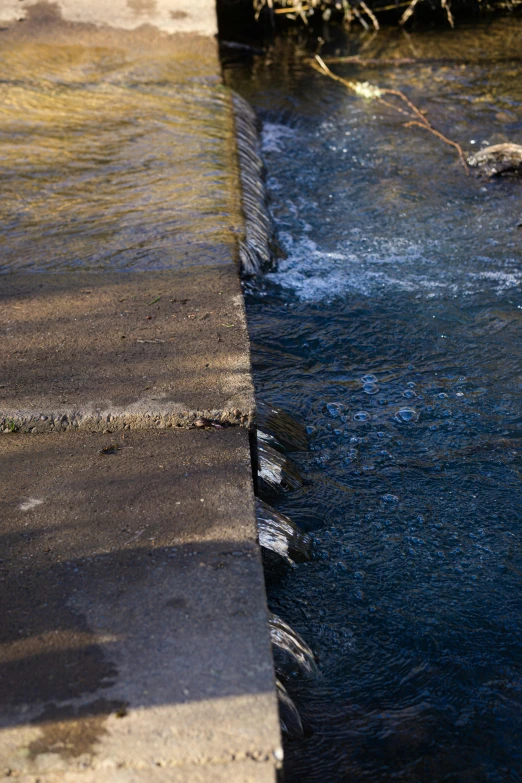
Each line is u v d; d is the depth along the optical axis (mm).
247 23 10117
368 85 7594
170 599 2080
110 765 1694
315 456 3398
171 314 3535
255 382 3816
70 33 7789
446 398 3701
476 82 7723
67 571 2186
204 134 5887
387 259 4844
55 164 5320
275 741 1724
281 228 5223
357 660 2525
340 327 4207
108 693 1829
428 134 6656
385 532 3018
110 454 2711
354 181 5938
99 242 4297
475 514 3084
